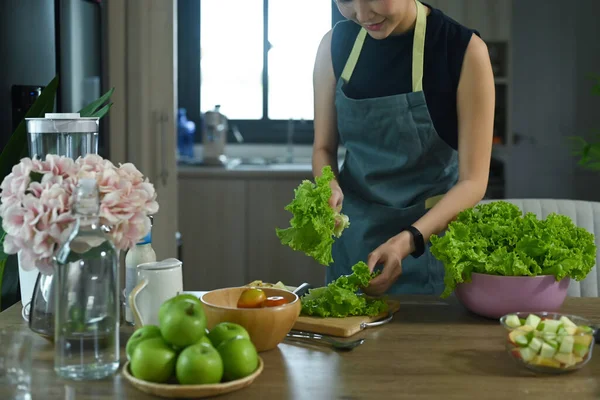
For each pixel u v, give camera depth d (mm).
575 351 1305
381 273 1746
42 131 1593
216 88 5473
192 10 5379
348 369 1346
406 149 2146
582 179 5191
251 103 5488
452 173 2195
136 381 1207
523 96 5191
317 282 4828
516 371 1339
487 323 1640
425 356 1418
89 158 1440
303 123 5480
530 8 5133
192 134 5258
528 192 5246
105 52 3600
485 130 1999
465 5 4766
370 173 2197
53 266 1399
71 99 2920
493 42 4812
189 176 4754
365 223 2193
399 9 1859
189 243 4809
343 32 2211
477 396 1221
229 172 4738
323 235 1604
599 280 2178
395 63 2123
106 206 1376
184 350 1205
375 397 1214
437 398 1210
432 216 1865
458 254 1608
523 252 1616
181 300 1232
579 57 5129
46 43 2707
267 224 4789
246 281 4828
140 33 3648
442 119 2100
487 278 1613
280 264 4820
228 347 1229
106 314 1302
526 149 5211
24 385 1268
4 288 2207
